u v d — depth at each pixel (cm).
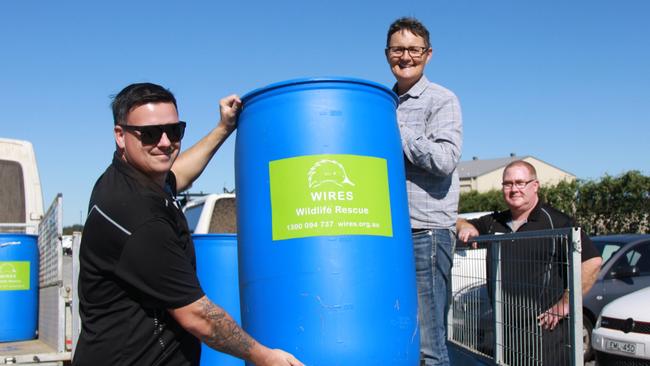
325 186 263
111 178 249
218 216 685
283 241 265
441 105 354
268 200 272
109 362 239
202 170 322
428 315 348
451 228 361
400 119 361
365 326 260
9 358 478
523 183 464
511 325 402
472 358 461
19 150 790
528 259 384
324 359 257
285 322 262
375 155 275
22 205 778
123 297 240
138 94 249
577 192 2583
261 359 249
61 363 488
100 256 238
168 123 249
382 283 266
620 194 2414
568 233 337
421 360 332
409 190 353
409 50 357
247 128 289
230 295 452
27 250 650
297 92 276
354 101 276
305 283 259
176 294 236
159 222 238
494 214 505
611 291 852
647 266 890
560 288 350
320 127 269
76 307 482
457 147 344
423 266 350
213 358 453
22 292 639
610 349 677
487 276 439
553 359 354
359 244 263
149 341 241
